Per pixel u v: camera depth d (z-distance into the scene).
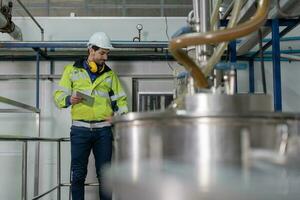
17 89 2.93
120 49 2.84
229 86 1.04
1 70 2.94
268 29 2.13
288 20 2.02
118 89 2.48
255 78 2.94
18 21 2.99
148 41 2.79
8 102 1.86
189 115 0.82
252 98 0.93
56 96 2.31
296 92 2.98
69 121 2.91
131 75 2.96
